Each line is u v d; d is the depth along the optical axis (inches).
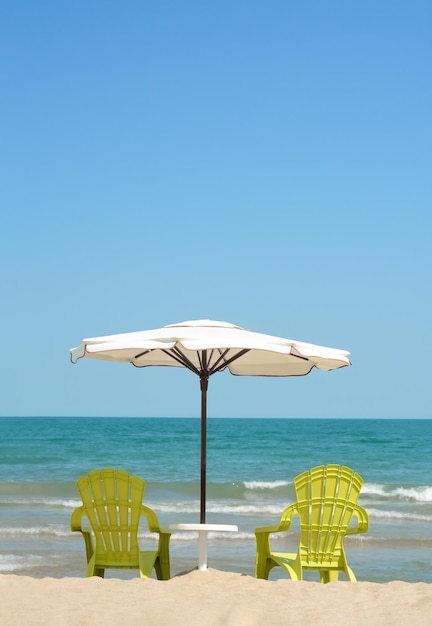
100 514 283.1
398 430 2699.3
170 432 2418.8
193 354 317.7
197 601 231.5
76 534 533.6
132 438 2094.0
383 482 1119.0
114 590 243.6
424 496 895.1
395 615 216.5
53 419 4197.8
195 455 1578.5
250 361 322.0
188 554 461.4
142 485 282.4
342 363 269.1
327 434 2378.2
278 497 879.7
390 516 681.6
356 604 230.5
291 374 324.8
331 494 285.4
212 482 1012.5
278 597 239.3
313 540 283.7
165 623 205.0
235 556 452.1
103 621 205.3
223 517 666.2
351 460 1531.7
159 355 327.6
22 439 2038.6
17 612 211.5
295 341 259.6
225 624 204.5
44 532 536.4
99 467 1279.5
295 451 1729.8
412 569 429.4
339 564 285.3
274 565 289.9
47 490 880.3
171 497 858.8
